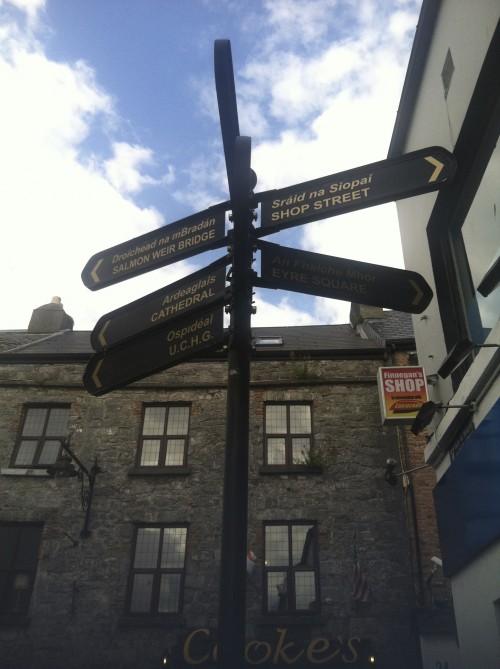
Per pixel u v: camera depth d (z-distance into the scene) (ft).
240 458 9.20
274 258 11.84
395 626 38.47
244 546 8.62
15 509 43.32
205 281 11.98
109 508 43.19
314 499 42.70
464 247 24.40
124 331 12.91
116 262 13.61
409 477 42.29
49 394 47.73
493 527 18.61
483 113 21.57
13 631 39.42
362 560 40.52
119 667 38.14
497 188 20.83
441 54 25.63
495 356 19.01
